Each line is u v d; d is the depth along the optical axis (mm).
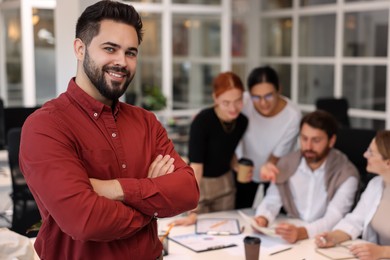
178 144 5750
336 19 6473
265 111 3020
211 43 7297
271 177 2711
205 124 2773
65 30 1987
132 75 1404
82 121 1374
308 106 6984
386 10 5879
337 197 2629
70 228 1285
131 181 1389
